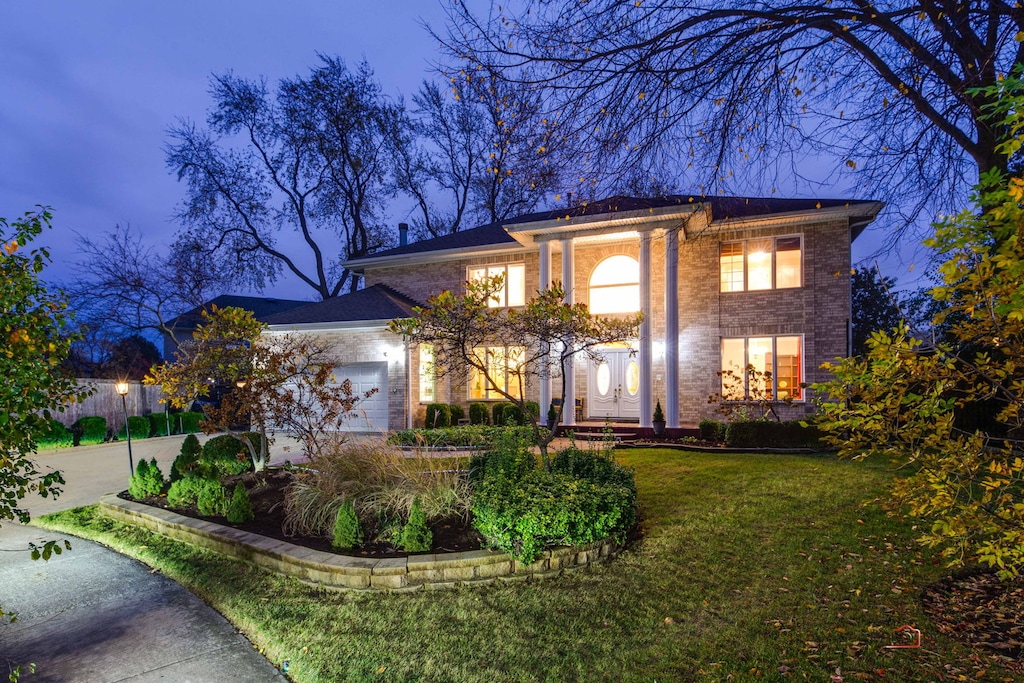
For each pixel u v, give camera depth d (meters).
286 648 4.17
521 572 5.18
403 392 16.36
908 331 3.47
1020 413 3.52
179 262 25.89
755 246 14.73
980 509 3.58
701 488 8.09
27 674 3.98
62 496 10.09
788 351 14.39
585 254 16.34
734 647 3.82
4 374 3.21
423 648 4.01
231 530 6.46
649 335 13.99
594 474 6.93
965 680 3.28
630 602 4.58
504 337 7.27
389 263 19.02
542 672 3.63
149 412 21.16
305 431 8.95
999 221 3.01
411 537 5.44
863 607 4.30
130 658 4.19
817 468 9.09
